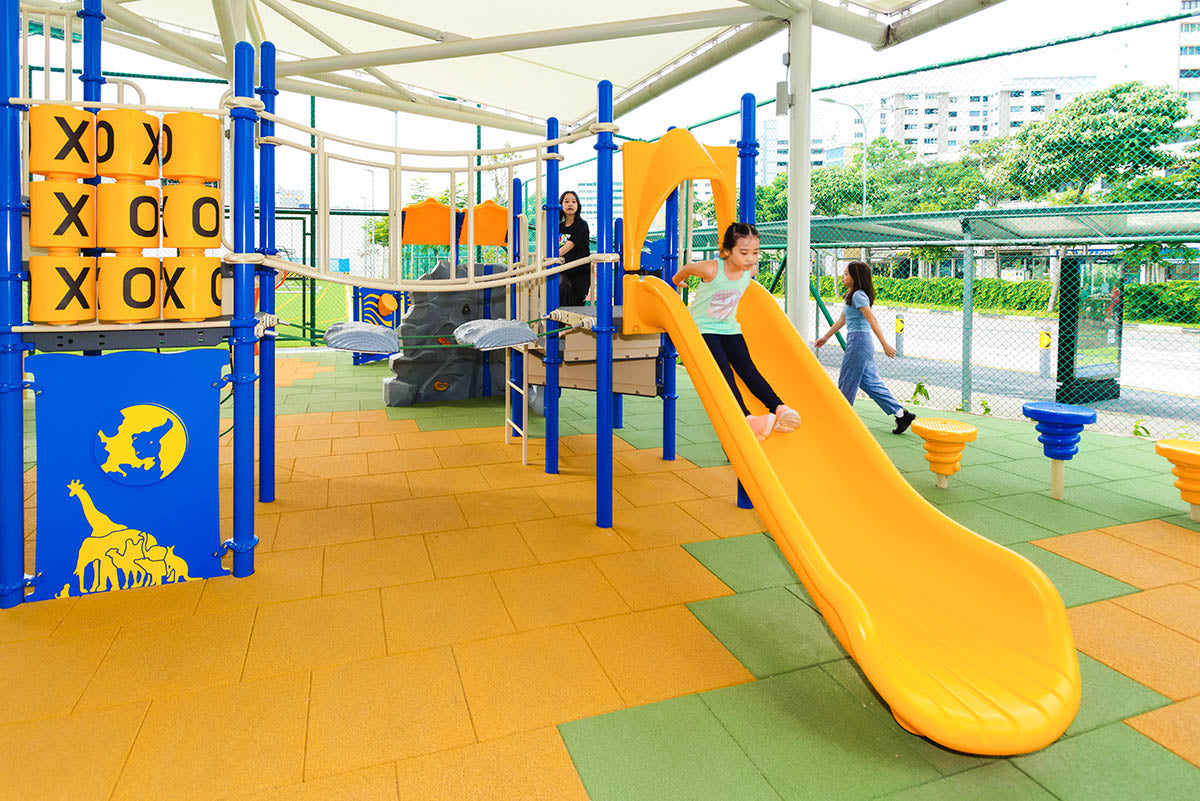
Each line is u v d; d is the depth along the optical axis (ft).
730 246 13.33
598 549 13.14
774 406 12.91
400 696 8.44
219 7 20.59
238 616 10.38
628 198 14.35
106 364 10.88
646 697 8.46
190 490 11.46
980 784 7.00
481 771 7.14
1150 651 9.49
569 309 17.33
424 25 30.58
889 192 101.86
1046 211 28.71
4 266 10.21
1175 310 66.23
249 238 11.37
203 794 6.81
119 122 10.50
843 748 7.55
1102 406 28.94
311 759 7.30
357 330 13.75
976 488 16.84
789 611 10.70
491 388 29.37
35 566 10.85
